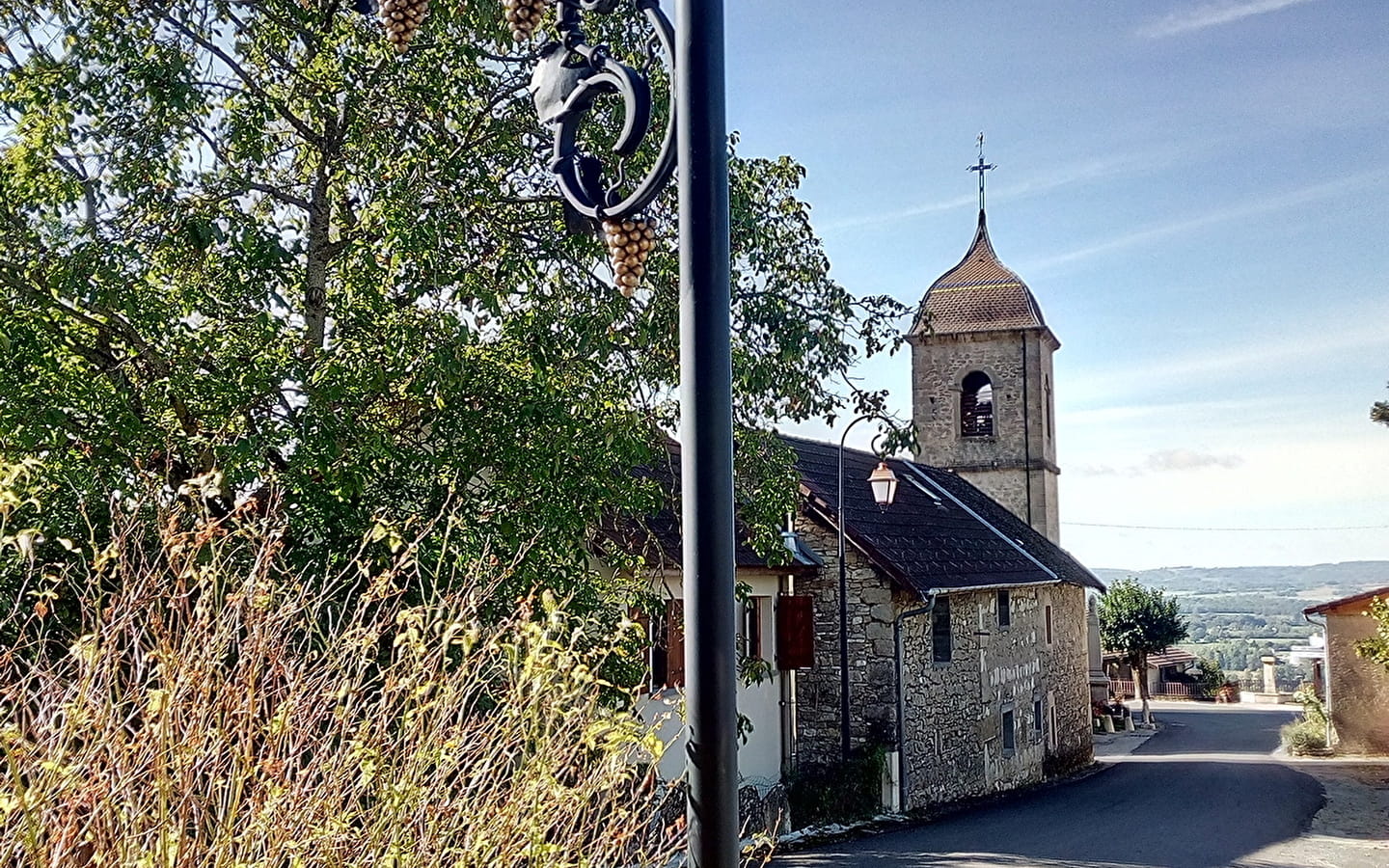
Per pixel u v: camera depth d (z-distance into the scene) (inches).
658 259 317.4
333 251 310.8
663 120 299.3
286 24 287.4
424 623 127.6
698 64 83.4
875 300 387.5
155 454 250.4
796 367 365.4
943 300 1263.5
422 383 266.4
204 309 261.4
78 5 269.0
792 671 610.5
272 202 324.5
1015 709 804.6
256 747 117.3
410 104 300.0
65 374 242.7
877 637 640.4
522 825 102.9
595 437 297.0
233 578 146.6
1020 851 483.5
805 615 589.9
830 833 532.7
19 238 252.8
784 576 602.2
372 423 276.4
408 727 106.3
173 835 93.0
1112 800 692.7
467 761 111.2
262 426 247.6
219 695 103.3
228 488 236.2
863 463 894.4
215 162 297.1
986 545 853.8
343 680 120.3
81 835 93.3
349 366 264.1
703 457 80.2
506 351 300.0
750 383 344.2
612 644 157.3
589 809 119.6
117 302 238.7
